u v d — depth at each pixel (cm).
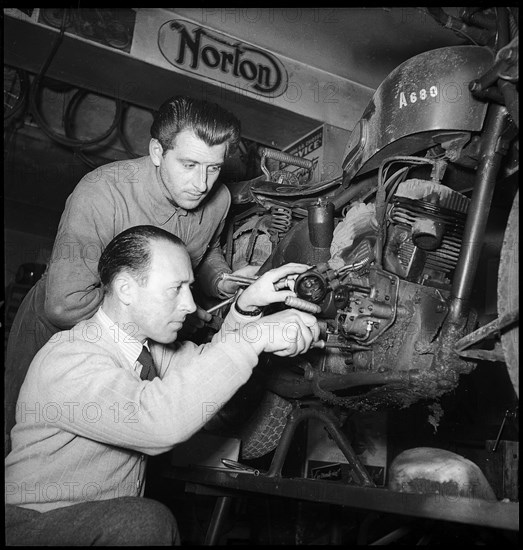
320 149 348
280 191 169
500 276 109
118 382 113
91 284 156
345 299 130
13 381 181
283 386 164
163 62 329
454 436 221
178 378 113
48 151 365
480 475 117
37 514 111
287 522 231
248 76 344
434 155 132
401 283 129
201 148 156
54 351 119
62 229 160
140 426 109
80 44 317
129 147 351
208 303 201
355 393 153
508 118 117
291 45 351
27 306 184
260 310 136
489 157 119
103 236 162
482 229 120
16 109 319
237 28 344
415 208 128
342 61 357
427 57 127
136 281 125
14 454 117
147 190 170
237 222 208
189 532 242
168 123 156
